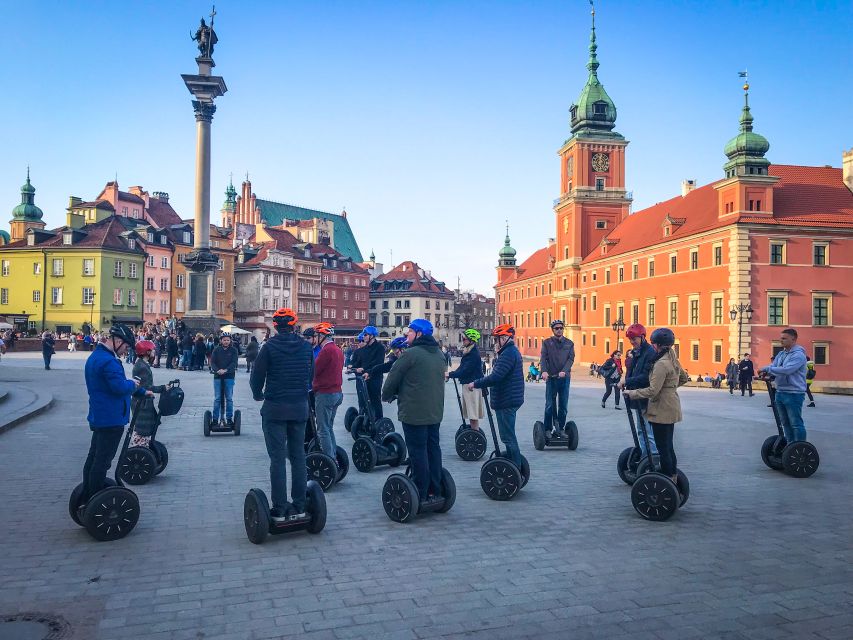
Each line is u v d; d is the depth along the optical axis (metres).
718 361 52.41
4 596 5.18
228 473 9.91
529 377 43.62
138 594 5.25
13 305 72.50
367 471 10.33
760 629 4.71
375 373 11.41
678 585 5.54
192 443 12.64
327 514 7.75
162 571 5.77
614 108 83.44
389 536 6.88
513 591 5.38
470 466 10.98
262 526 6.47
